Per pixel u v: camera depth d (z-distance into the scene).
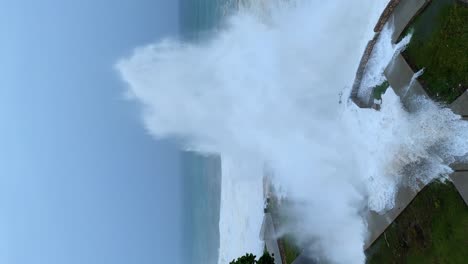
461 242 12.11
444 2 12.88
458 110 12.39
